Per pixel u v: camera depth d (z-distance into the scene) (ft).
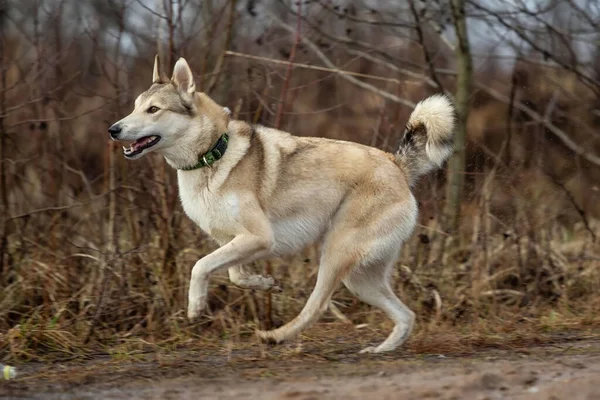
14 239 27.25
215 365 20.81
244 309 26.45
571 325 25.84
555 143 38.68
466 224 31.09
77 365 21.52
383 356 21.71
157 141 21.86
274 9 38.96
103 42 35.40
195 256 26.78
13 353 22.26
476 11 37.70
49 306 24.67
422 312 26.78
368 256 22.27
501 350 22.16
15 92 30.96
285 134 22.89
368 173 22.48
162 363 21.09
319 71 38.27
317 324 26.86
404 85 34.53
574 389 15.84
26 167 29.63
